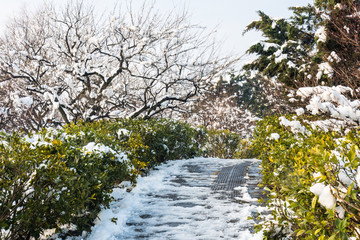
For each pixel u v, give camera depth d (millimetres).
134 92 14602
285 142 5680
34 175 3918
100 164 5562
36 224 3941
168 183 8055
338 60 7961
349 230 2281
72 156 4816
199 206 6055
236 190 7168
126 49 12375
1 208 3676
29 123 14000
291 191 2861
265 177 4566
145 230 5023
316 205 2686
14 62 13961
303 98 5992
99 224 5070
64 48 13719
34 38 14398
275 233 3732
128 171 6527
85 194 4461
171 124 11727
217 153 17953
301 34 15508
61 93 13891
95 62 15047
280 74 13906
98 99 12117
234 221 5230
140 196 6859
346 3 9641
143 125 9648
